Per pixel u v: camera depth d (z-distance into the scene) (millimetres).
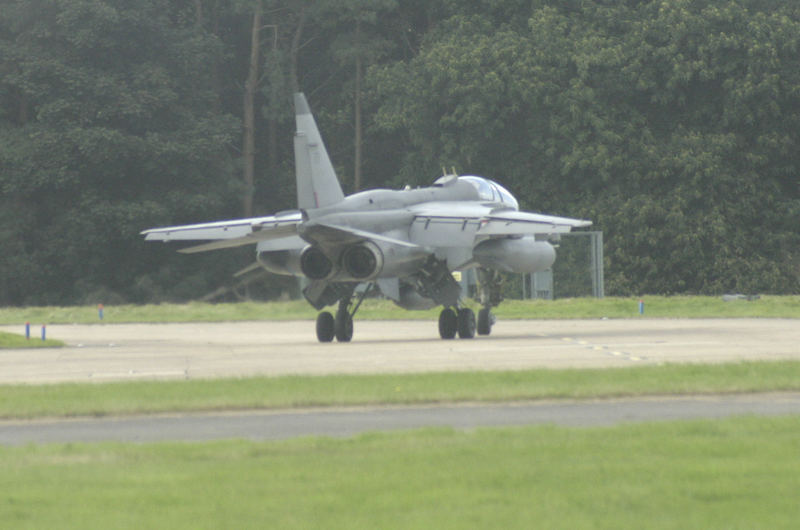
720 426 46781
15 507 33375
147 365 84125
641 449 41406
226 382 67500
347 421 53781
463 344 100875
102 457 42031
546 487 35125
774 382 63438
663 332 114625
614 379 66188
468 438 45219
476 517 31562
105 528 30875
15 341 105312
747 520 30906
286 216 110750
